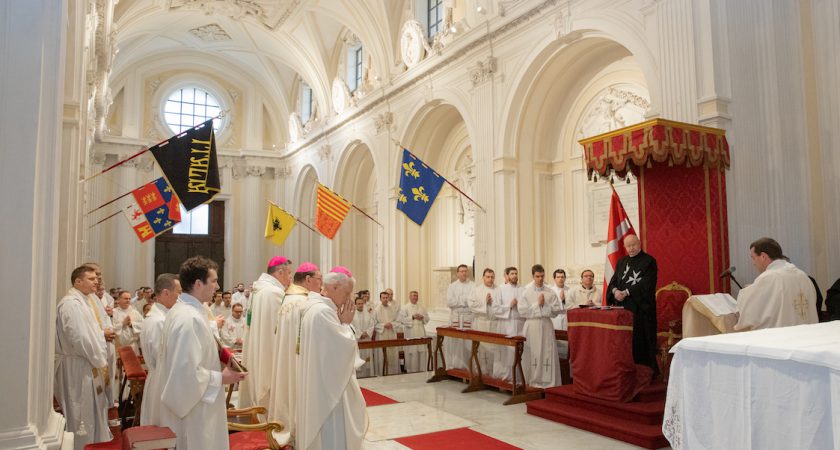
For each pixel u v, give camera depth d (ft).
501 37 33.78
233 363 11.12
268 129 71.26
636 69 29.14
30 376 8.14
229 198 68.08
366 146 53.93
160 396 10.34
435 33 42.27
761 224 21.83
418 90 42.57
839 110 22.07
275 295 17.75
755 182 21.91
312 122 61.72
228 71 68.44
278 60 63.00
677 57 23.03
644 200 22.65
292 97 67.97
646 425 17.11
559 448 16.57
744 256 21.08
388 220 46.34
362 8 47.26
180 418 10.14
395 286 45.34
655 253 22.12
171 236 65.82
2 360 7.90
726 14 22.30
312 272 15.94
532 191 34.06
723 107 21.58
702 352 8.76
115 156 61.93
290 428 14.08
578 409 19.52
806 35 23.21
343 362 12.42
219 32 60.80
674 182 21.76
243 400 17.93
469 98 36.96
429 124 43.96
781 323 13.89
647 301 19.15
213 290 11.10
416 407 22.27
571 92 33.19
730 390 8.29
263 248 68.54
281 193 69.56
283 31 56.65
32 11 8.54
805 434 7.26
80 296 15.58
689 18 22.57
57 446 8.71
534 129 34.19
